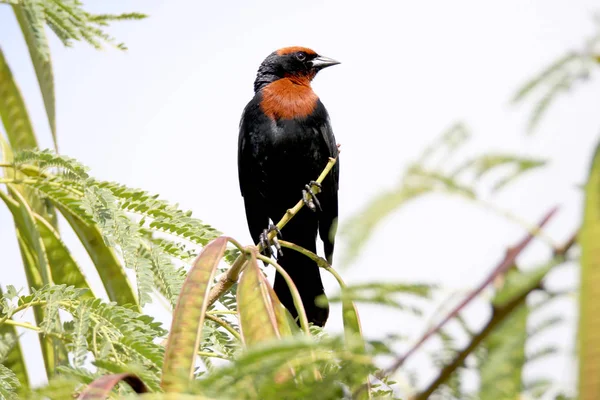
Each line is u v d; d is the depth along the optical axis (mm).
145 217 5602
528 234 1915
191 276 3535
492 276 1928
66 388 2363
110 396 2732
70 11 5891
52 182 5910
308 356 2320
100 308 4598
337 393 2305
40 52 5762
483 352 1928
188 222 5586
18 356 6012
